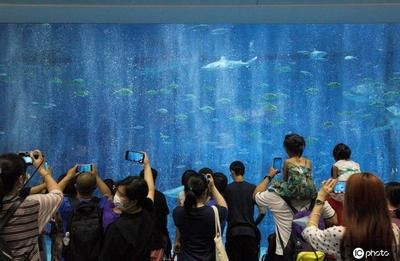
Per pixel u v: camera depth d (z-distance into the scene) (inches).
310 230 97.3
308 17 324.2
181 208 142.0
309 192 146.0
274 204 150.6
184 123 374.9
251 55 372.2
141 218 114.0
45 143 370.0
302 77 369.7
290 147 151.9
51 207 110.3
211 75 374.6
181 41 371.9
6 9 323.9
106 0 315.0
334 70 366.9
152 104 373.4
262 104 373.7
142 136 373.7
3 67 367.2
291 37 367.9
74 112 370.6
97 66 370.3
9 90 368.2
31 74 368.5
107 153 371.9
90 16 331.3
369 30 361.7
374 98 365.1
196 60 373.1
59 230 156.6
